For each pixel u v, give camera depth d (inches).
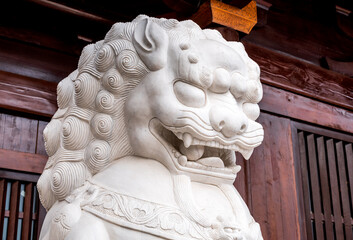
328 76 167.8
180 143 78.9
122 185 73.2
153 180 74.1
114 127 78.5
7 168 129.5
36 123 137.4
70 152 79.2
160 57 76.7
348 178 164.7
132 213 70.1
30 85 137.3
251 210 136.6
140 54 77.8
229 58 78.3
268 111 151.3
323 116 162.4
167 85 75.9
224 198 77.5
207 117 74.1
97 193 73.3
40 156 134.6
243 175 139.0
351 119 169.2
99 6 143.3
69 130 78.7
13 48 139.5
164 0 128.3
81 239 68.0
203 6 128.5
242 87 77.9
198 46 79.0
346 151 167.3
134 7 143.9
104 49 79.4
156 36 77.5
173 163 75.8
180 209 71.7
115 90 78.3
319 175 159.8
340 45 177.9
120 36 80.7
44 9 139.6
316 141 162.6
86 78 79.8
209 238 70.6
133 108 76.9
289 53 164.7
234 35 128.8
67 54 145.7
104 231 69.9
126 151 78.8
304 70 162.9
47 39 143.4
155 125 76.8
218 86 76.3
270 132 149.9
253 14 132.5
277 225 139.6
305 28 171.5
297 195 147.2
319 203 154.2
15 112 135.2
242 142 76.7
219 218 71.8
